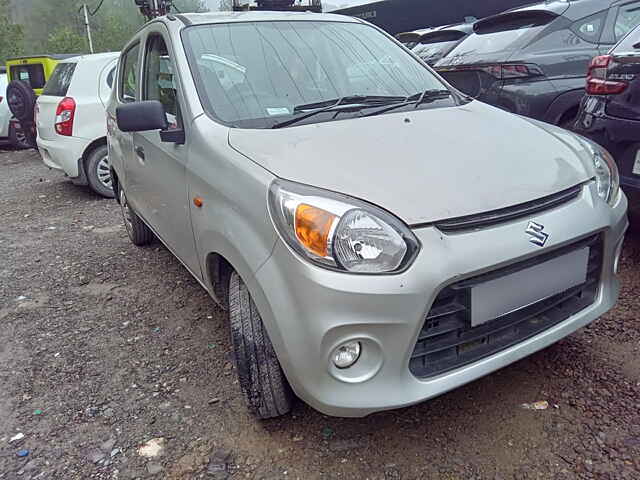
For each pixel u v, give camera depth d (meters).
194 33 2.97
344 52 3.08
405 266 1.80
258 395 2.19
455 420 2.27
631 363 2.51
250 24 3.10
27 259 4.68
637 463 1.97
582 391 2.36
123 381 2.75
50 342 3.20
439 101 2.88
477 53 4.96
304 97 2.75
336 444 2.20
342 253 1.80
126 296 3.75
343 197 1.89
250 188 2.08
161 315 3.43
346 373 1.86
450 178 2.03
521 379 2.48
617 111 3.22
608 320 2.86
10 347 3.18
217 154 2.36
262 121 2.54
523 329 2.14
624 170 3.23
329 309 1.78
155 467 2.16
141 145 3.33
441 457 2.09
